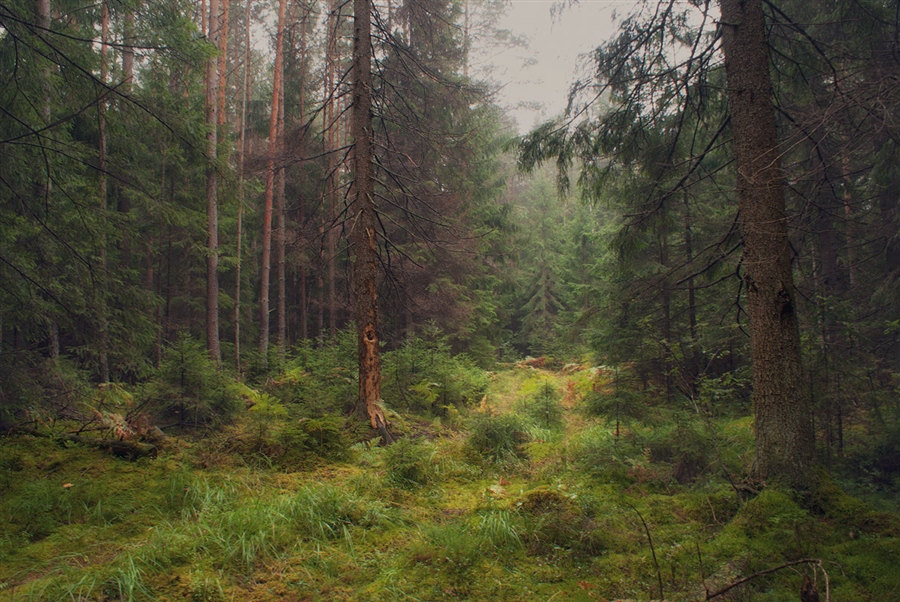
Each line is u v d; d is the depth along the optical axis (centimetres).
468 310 1841
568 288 3088
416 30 1230
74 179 801
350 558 451
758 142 578
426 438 953
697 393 947
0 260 671
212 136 1399
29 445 678
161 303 862
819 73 688
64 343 1052
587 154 829
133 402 939
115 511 527
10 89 675
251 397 1158
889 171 765
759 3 597
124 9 830
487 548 473
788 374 552
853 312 819
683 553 449
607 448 759
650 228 870
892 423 739
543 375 2053
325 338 1991
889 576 381
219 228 1938
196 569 414
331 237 1728
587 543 480
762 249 571
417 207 1463
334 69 1220
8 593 371
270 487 626
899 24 612
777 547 438
